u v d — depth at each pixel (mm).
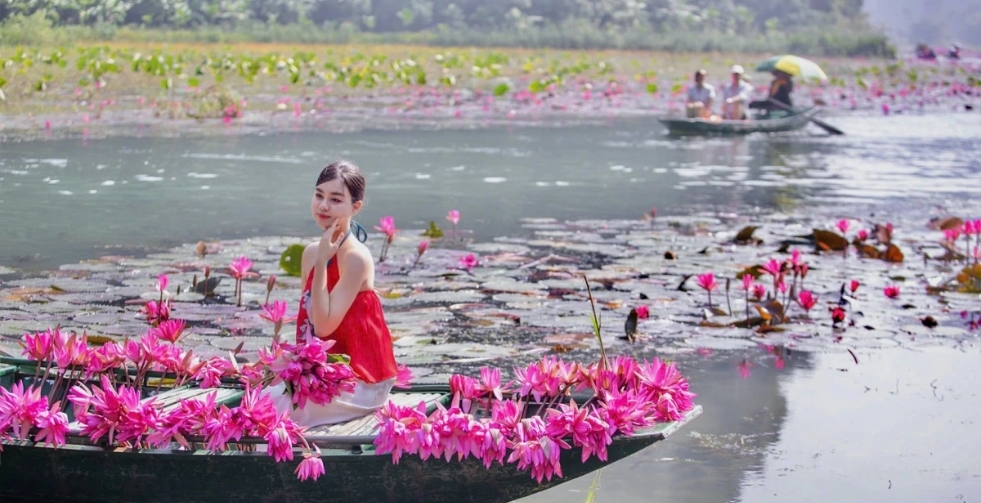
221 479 3312
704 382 5051
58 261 6855
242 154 12250
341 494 3338
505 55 36031
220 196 9477
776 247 8070
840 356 5484
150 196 9383
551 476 3330
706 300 6469
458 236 8188
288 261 6480
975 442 4336
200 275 6562
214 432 3270
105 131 13875
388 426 3238
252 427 3279
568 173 11883
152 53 25797
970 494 3830
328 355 3514
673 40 47031
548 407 3625
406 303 6145
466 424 3262
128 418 3309
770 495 3807
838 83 30641
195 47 32500
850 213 9789
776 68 17219
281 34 38531
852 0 64938
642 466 4082
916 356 5496
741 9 55125
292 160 11922
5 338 5086
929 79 36656
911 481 3955
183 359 3943
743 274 6742
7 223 7996
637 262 7375
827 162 13625
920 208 10180
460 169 11898
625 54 43438
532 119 18359
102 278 6391
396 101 20656
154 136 13578
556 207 9656
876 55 54094
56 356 3824
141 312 5645
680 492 3838
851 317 6199
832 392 4938
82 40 30109
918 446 4301
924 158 14305
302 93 20984
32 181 9883
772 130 16766
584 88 24750
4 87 16922
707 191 10906
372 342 3652
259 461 3256
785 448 4258
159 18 37094
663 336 5723
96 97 17641
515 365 5148
